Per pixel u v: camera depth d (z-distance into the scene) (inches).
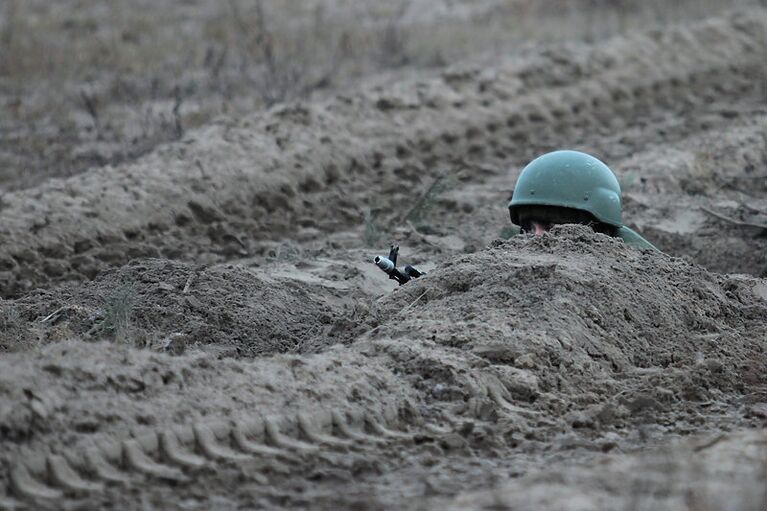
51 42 3250.5
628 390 1075.9
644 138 2610.7
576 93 2824.8
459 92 2662.4
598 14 3759.8
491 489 836.0
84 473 845.2
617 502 775.7
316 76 3004.4
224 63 3149.6
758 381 1165.1
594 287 1200.8
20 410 852.6
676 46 3181.6
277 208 2090.3
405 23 3708.2
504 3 3976.4
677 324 1229.1
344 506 815.7
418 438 953.5
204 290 1358.3
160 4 3818.9
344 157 2272.4
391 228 2006.6
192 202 2016.5
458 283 1226.0
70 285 1518.2
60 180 2030.0
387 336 1129.4
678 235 1924.2
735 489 794.8
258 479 868.6
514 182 2299.5
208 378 960.3
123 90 2876.5
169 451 879.1
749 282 1401.3
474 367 1053.2
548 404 1032.2
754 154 2429.9
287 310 1362.0
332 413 957.8
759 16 3526.1
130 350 969.5
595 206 1395.2
